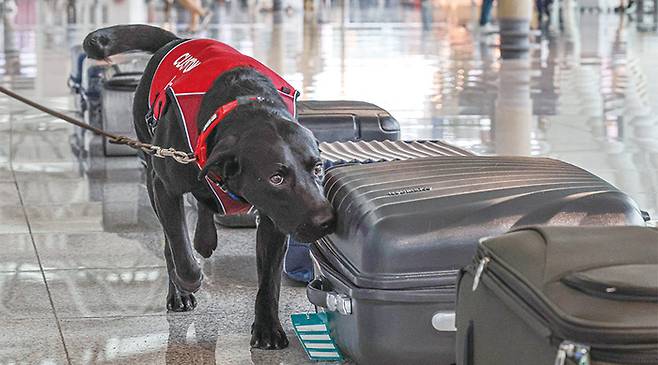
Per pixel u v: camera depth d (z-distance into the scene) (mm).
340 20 28031
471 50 18891
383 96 12586
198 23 24875
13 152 9430
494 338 2951
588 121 10641
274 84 4383
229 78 4270
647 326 2443
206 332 4805
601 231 3014
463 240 3863
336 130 6312
